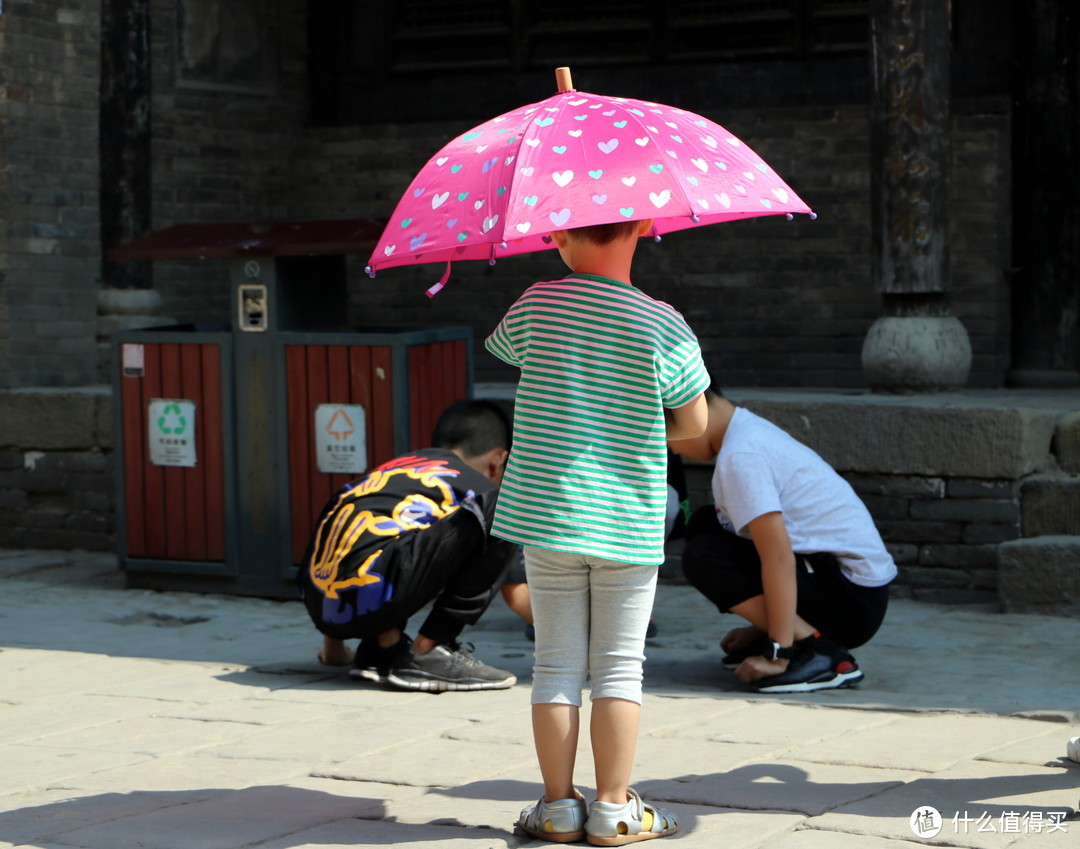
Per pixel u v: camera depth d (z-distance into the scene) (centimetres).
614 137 633
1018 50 1883
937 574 1331
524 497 637
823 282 1958
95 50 1762
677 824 645
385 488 1009
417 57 2214
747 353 2005
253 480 1355
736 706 916
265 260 1322
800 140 1962
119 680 1023
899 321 1426
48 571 1540
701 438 995
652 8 2094
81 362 1772
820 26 2017
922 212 1397
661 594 1397
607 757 636
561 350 637
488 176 630
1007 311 1892
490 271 2105
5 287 1681
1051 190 1859
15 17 1673
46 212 1720
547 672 646
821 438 1365
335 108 2253
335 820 676
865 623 1002
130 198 1772
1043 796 691
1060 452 1332
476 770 766
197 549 1385
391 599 961
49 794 729
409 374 1288
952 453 1312
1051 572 1245
